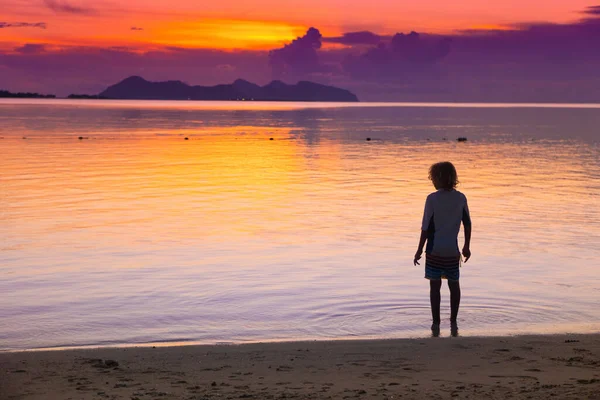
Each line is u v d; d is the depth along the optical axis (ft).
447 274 28.37
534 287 35.58
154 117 370.12
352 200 69.92
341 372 20.21
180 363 21.62
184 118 367.04
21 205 64.80
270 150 145.48
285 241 48.29
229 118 383.24
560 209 63.87
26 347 25.70
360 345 24.23
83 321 29.48
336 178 91.50
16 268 39.70
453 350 23.27
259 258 42.80
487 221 57.00
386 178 91.76
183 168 104.06
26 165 105.29
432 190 78.59
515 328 27.94
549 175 96.17
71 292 34.60
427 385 18.42
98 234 50.44
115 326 28.71
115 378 19.56
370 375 19.76
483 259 42.50
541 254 44.11
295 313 30.76
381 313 30.68
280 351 23.39
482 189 79.61
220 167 106.22
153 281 36.91
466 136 206.59
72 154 127.54
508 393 17.29
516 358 21.97
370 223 56.08
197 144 162.91
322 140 183.73
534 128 266.16
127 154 129.70
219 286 35.91
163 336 27.25
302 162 116.57
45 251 44.39
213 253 44.24
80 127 237.25
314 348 23.85
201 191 76.59
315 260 42.32
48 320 29.63
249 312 30.96
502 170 103.76
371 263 41.52
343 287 35.76
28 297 33.55
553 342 24.54
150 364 21.49
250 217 58.75
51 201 67.56
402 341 24.86
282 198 71.20
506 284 36.19
